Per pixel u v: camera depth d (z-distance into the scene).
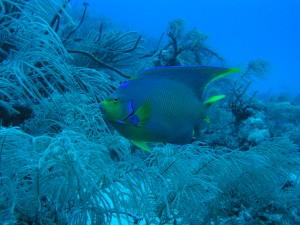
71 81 1.24
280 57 32.41
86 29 2.92
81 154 0.86
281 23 39.69
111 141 1.12
